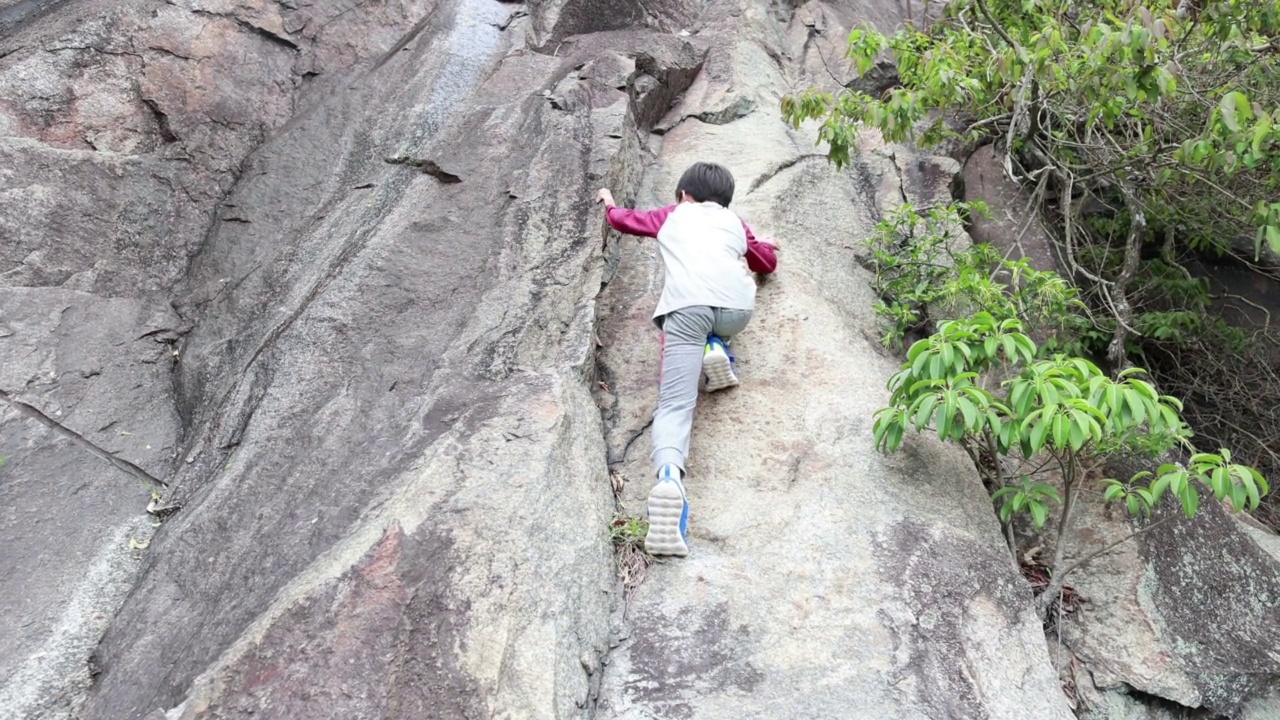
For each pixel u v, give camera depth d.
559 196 3.48
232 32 4.17
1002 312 3.22
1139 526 2.89
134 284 3.39
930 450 2.87
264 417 2.77
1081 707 2.55
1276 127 2.83
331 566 2.14
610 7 5.00
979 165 5.11
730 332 2.88
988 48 3.86
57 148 3.49
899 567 2.44
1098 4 3.61
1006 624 2.40
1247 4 3.16
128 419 2.95
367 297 3.10
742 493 2.70
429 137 3.92
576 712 2.02
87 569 2.47
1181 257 5.31
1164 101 3.84
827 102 3.86
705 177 3.08
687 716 2.08
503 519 2.29
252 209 3.71
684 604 2.36
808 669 2.18
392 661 1.95
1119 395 2.36
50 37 3.69
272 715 1.86
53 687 2.16
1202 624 2.71
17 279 3.13
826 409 2.94
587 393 2.95
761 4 5.62
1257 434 4.70
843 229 4.16
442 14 4.66
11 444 2.69
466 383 2.79
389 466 2.51
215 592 2.31
